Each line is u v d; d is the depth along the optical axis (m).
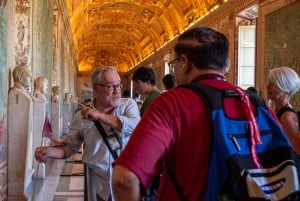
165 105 1.69
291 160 1.65
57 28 14.46
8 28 6.09
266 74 11.32
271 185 1.60
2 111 5.54
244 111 1.72
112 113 3.24
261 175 1.61
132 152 1.60
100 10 30.23
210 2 17.16
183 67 1.88
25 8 7.22
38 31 9.01
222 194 1.62
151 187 2.31
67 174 9.26
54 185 7.98
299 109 9.22
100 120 3.02
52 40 13.67
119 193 1.60
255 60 12.20
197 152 1.66
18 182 6.00
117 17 33.22
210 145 1.66
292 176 1.62
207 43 1.82
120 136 3.15
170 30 25.69
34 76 8.11
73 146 3.34
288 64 10.05
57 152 3.27
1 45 5.40
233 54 13.98
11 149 5.98
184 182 1.68
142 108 4.87
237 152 1.62
